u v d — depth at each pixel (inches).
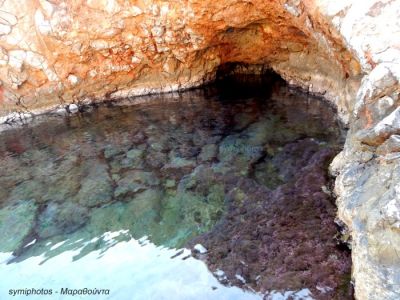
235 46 434.6
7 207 244.1
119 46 393.4
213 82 480.7
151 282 169.3
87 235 209.3
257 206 213.5
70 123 386.9
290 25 348.5
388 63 168.2
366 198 157.8
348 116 292.5
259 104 383.9
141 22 369.7
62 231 215.3
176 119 367.2
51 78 402.3
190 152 293.0
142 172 271.0
